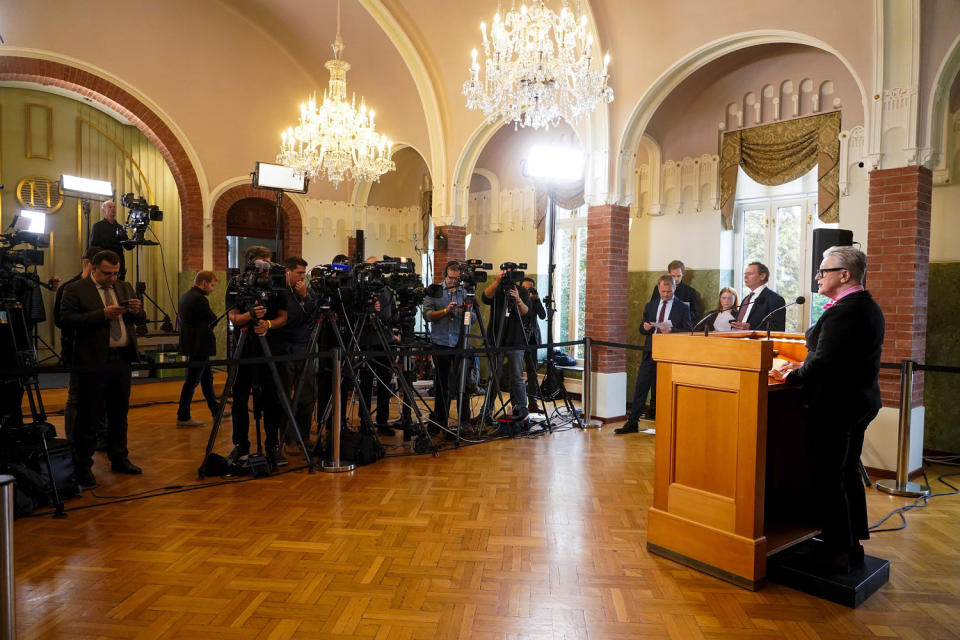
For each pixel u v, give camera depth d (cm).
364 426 505
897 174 465
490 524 366
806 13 505
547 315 654
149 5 852
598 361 659
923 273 468
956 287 550
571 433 612
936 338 562
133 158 1038
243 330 457
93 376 421
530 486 439
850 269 287
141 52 853
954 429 554
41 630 246
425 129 846
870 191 480
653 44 605
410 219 1091
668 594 283
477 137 781
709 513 305
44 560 310
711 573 302
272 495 413
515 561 315
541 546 335
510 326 611
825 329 284
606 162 645
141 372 865
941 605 276
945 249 559
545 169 651
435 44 772
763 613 267
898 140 463
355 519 371
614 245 655
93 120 991
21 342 451
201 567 304
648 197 774
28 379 425
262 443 561
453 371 589
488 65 496
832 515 288
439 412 600
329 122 729
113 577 292
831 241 487
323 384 542
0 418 430
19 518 367
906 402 443
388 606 268
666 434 326
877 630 254
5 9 744
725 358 295
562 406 757
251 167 957
